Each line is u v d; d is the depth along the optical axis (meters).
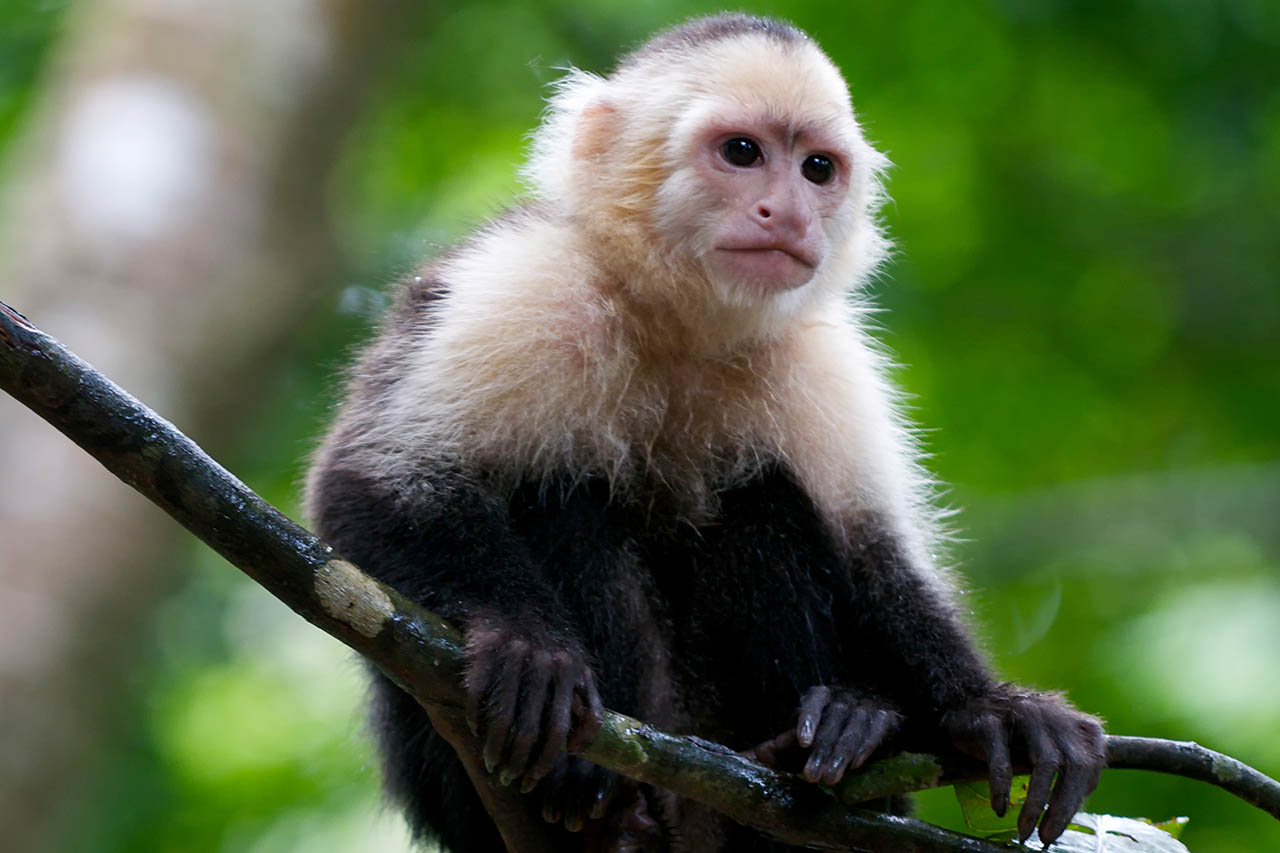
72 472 11.41
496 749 6.06
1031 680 14.83
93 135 12.73
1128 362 17.89
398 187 17.17
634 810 6.85
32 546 11.09
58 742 11.02
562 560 7.48
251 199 13.13
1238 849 12.51
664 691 7.56
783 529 7.91
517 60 17.34
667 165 8.27
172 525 11.99
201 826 14.95
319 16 13.86
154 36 13.30
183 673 14.27
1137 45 16.83
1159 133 17.53
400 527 7.03
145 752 13.67
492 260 8.02
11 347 5.21
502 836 6.80
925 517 8.91
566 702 6.10
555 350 7.74
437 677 6.02
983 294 17.72
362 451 7.37
